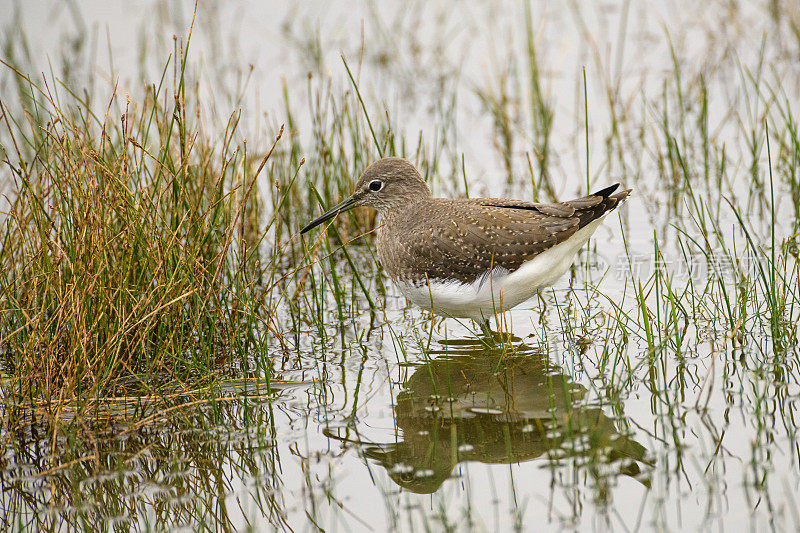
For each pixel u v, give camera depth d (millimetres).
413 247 12484
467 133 19609
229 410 11055
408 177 13523
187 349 12344
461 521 8750
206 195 14109
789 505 8648
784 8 22109
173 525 9016
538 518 8711
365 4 24641
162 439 10414
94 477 9727
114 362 11117
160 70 21234
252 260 14539
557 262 12148
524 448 9922
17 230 12523
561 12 24078
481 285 12172
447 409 10875
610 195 12125
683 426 10047
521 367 11898
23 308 11445
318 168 17547
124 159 11742
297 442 10328
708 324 12312
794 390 10570
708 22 22812
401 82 21234
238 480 9672
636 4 24156
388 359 12375
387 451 10102
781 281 13102
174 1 24250
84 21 23562
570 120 19828
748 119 18922
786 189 16672
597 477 9266
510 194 17312
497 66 21578
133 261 12078
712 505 8719
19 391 10758
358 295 14641
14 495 9516
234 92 20469
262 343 11844
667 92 20203
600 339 12430
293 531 8828
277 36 23000
